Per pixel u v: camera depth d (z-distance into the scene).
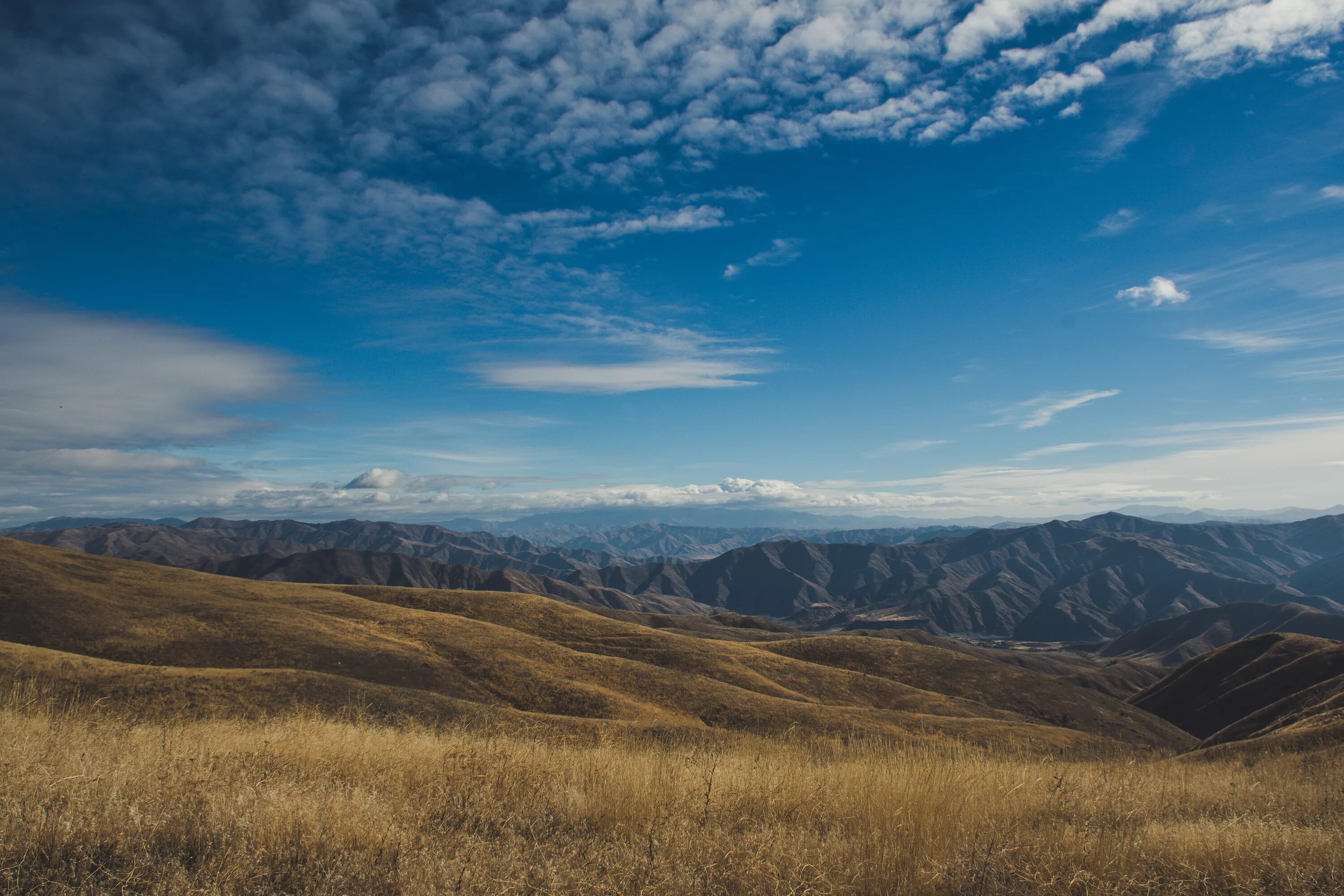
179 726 10.40
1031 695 89.94
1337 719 21.39
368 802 6.55
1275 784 10.51
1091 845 6.25
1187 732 94.44
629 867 5.38
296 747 8.95
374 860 5.41
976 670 95.50
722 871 5.48
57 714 9.72
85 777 6.48
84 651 53.56
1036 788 8.70
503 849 5.86
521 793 7.68
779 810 7.36
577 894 4.99
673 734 19.42
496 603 97.00
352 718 13.42
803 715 54.81
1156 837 6.93
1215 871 6.14
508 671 60.06
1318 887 5.86
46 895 4.62
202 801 6.27
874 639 106.69
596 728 30.56
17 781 6.31
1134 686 174.88
